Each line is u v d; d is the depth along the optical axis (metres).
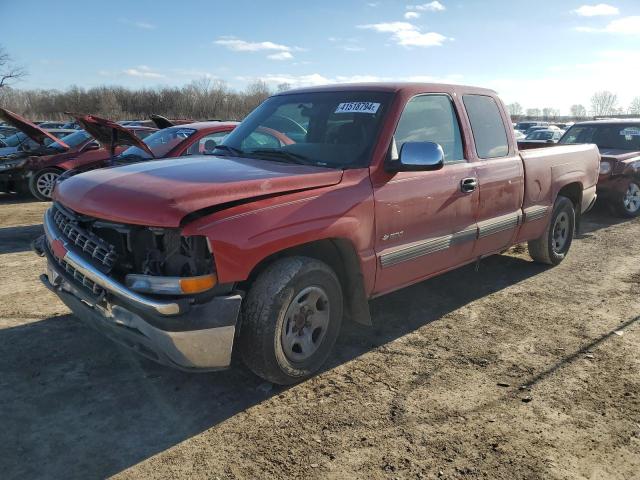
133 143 6.11
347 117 4.22
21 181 11.80
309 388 3.63
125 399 3.46
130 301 2.99
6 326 4.53
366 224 3.77
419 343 4.36
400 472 2.81
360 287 3.88
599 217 10.13
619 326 4.75
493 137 5.14
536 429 3.20
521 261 6.76
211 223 3.01
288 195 3.39
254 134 4.60
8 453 2.91
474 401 3.50
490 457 2.94
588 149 6.75
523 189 5.43
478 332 4.60
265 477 2.76
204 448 2.99
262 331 3.32
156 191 3.16
